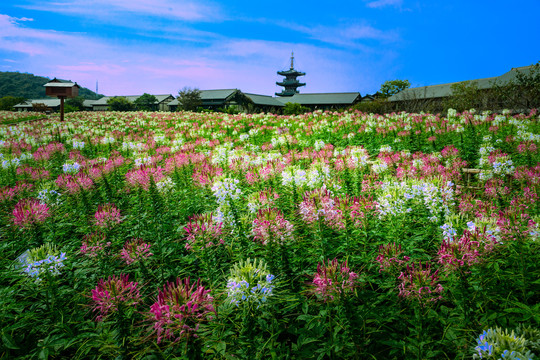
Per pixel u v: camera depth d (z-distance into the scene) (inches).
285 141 493.4
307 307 118.2
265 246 147.3
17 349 114.5
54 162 425.7
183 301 90.8
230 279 104.4
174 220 219.3
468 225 130.1
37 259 126.6
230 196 187.2
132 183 250.7
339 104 2625.5
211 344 101.2
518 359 77.1
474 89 960.3
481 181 253.6
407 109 1214.3
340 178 268.8
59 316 125.5
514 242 122.9
